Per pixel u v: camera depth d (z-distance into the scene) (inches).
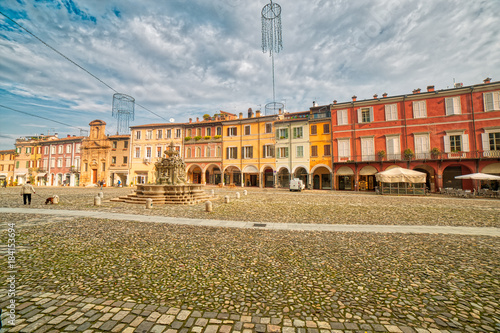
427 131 1246.3
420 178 1004.6
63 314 134.2
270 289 169.0
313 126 1558.8
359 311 141.6
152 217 452.1
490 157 1089.4
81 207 572.4
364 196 1017.5
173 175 833.5
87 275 189.8
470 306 147.4
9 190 1279.5
